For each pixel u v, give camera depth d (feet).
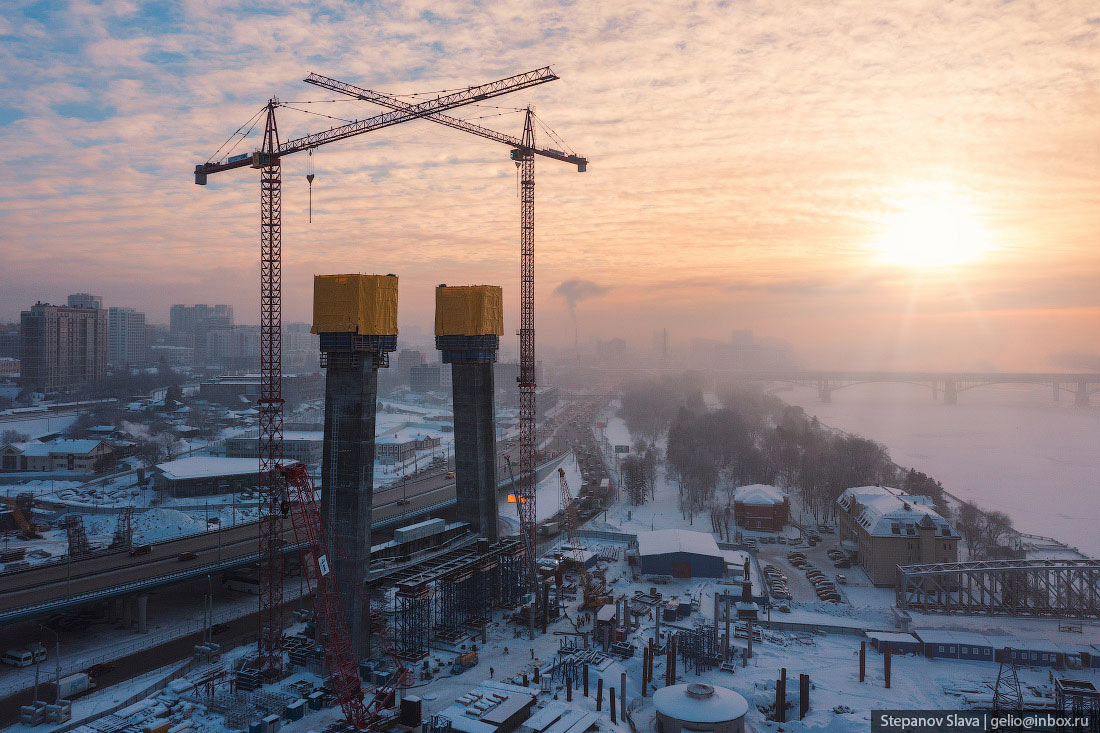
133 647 486.38
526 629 544.21
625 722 413.18
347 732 382.83
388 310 497.05
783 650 510.17
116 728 372.99
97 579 509.35
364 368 484.74
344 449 486.38
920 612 577.43
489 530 640.17
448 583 535.60
